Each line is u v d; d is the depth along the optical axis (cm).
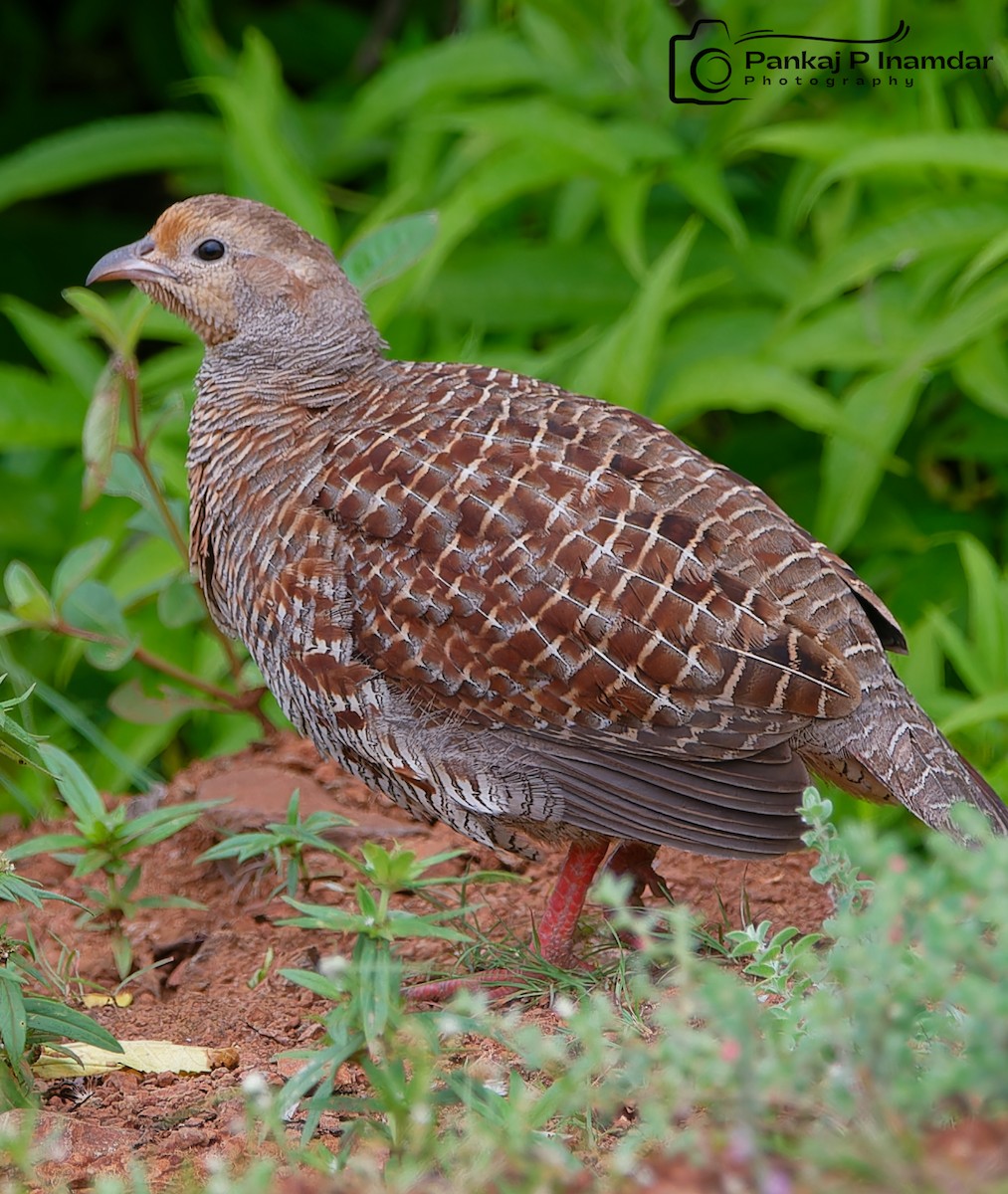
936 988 461
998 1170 412
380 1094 580
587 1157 573
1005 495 1284
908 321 1160
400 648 760
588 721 741
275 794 942
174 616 1009
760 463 1331
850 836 489
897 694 762
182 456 1200
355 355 846
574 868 788
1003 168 1105
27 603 941
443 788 777
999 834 750
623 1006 724
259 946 853
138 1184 528
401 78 1345
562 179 1252
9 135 1938
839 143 1182
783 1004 590
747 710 732
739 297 1299
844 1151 431
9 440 1246
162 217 876
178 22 1634
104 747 1062
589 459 768
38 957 824
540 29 1350
